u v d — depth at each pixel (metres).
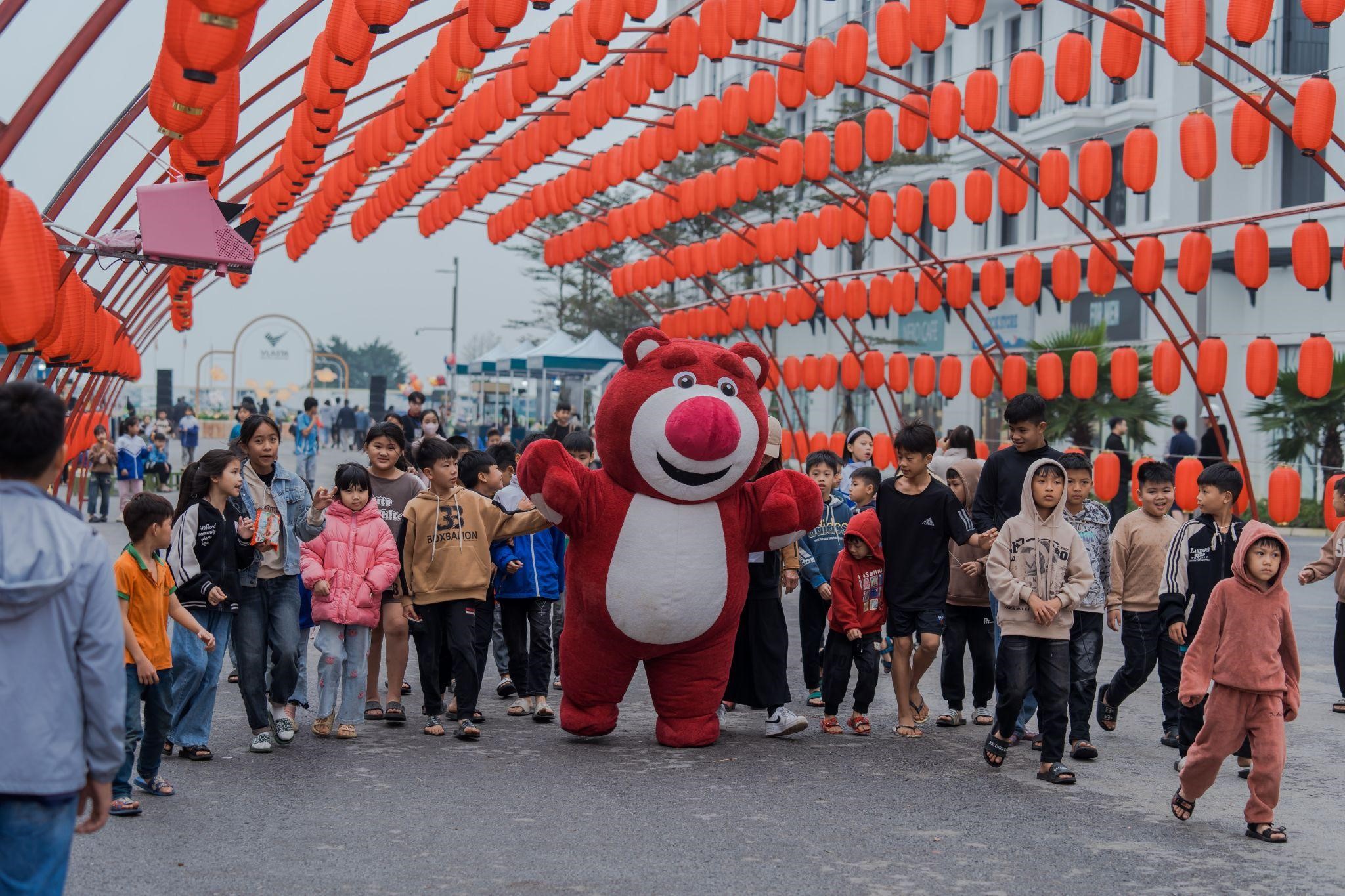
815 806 6.42
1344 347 20.58
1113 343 24.81
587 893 5.04
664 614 7.50
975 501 8.18
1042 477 7.11
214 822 5.96
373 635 8.70
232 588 7.14
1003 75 28.00
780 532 7.75
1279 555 6.02
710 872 5.32
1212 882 5.31
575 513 7.61
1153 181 12.04
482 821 6.04
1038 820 6.23
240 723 8.28
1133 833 6.03
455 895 4.99
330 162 15.80
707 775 7.09
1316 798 6.80
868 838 5.86
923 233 31.05
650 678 7.96
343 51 9.26
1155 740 8.20
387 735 8.04
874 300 18.00
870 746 7.91
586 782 6.85
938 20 10.23
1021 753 7.76
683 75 11.72
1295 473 11.99
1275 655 6.03
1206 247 12.34
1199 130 10.73
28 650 3.45
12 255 6.11
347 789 6.62
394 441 8.66
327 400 65.94
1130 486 19.41
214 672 7.17
